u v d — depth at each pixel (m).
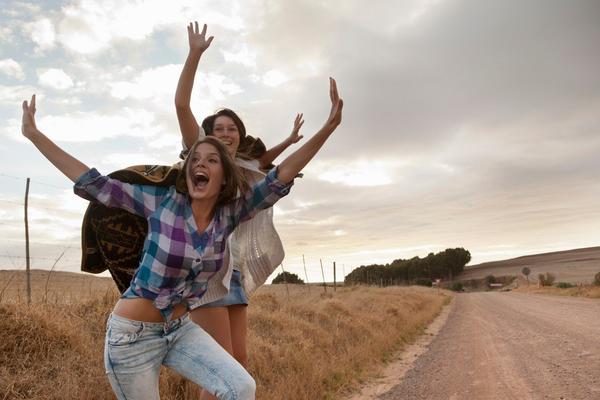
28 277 5.98
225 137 3.51
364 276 66.44
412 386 7.30
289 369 6.75
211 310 3.35
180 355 2.58
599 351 9.07
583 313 17.67
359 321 12.46
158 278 2.42
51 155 2.48
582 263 118.81
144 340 2.49
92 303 6.48
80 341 5.21
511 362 8.57
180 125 3.20
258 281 3.56
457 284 110.25
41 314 5.13
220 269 2.66
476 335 13.13
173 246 2.44
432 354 10.37
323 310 12.29
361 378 7.84
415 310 21.55
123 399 2.55
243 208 2.72
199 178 2.52
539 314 18.39
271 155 3.78
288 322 9.45
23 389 4.23
